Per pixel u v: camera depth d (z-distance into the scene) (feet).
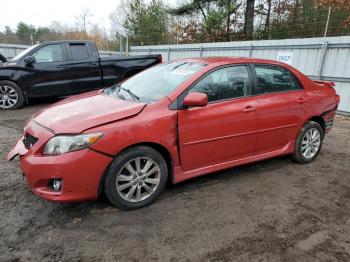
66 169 9.63
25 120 23.34
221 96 12.67
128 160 10.57
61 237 9.47
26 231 9.71
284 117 14.53
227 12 61.57
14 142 18.04
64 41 28.14
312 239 9.79
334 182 14.10
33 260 8.48
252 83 13.64
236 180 13.91
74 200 10.01
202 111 11.93
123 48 70.85
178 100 11.57
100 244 9.21
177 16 70.08
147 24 78.23
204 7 65.62
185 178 12.12
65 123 10.30
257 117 13.47
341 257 9.02
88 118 10.37
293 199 12.35
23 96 27.22
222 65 12.96
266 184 13.61
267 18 56.70
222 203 11.82
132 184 10.90
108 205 11.32
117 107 11.19
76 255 8.73
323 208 11.73
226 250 9.14
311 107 15.55
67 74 28.02
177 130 11.37
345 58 27.20
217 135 12.39
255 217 10.94
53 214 10.68
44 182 9.96
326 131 16.93
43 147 9.99
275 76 14.58
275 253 9.09
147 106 11.11
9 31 66.69
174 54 47.39
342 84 27.73
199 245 9.32
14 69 26.27
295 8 50.75
